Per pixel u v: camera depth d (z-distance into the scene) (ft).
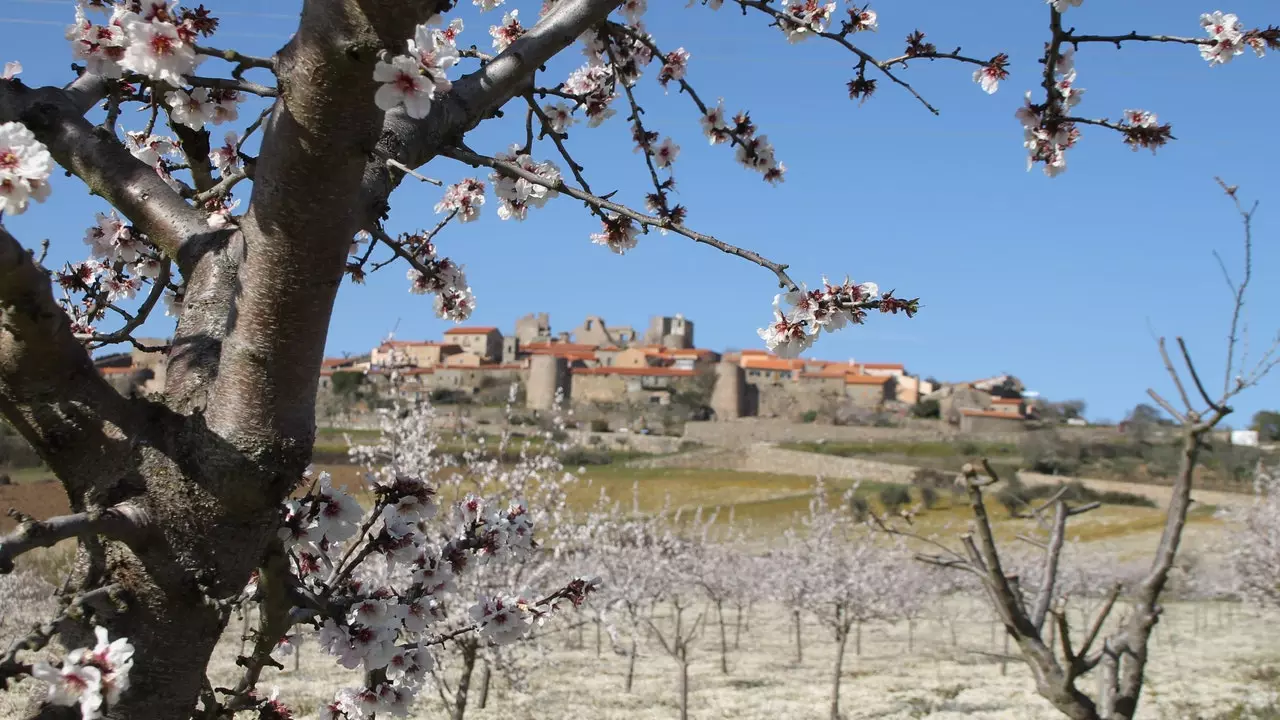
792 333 10.16
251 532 9.55
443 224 15.75
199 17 9.41
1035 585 85.92
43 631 7.64
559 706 59.52
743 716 58.80
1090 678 65.72
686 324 472.03
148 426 9.46
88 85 12.17
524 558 13.80
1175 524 19.25
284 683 60.18
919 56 14.98
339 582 11.32
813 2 15.49
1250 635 102.78
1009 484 175.11
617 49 16.38
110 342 13.43
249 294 9.27
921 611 115.44
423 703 55.98
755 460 240.53
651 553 73.10
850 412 353.92
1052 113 15.39
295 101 8.69
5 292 8.44
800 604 79.46
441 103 11.61
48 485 43.16
